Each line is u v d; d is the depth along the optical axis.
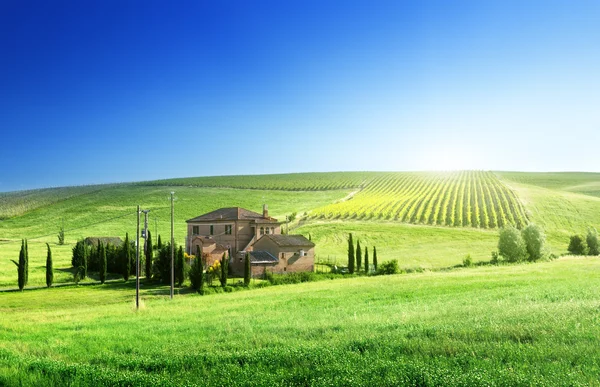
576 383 11.34
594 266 58.59
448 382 12.18
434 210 150.12
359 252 82.31
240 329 23.17
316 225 138.38
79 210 186.00
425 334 17.66
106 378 14.37
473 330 16.97
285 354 15.71
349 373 13.47
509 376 12.06
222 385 13.45
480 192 177.00
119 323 30.02
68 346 20.61
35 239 138.38
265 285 64.75
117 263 80.88
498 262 83.81
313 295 43.75
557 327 16.38
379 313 26.83
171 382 13.75
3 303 52.75
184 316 32.59
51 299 55.47
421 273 67.56
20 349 20.08
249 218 89.62
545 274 49.34
